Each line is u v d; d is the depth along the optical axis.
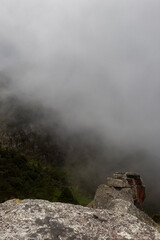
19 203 10.59
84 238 8.13
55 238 7.97
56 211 9.66
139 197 45.75
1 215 9.53
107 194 39.91
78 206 10.65
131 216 10.09
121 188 42.47
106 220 9.48
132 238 8.38
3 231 8.29
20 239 7.79
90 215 9.70
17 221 8.84
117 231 8.76
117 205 17.64
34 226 8.50
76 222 9.00
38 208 9.75
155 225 16.91
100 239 8.18
